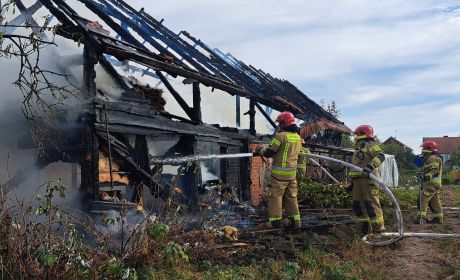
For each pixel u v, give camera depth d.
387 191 6.77
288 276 4.77
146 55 7.91
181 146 9.17
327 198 11.19
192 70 8.93
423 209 9.39
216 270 4.96
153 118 7.92
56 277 3.89
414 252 6.41
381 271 5.30
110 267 3.97
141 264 4.70
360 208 7.58
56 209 4.43
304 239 6.70
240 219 8.66
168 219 5.69
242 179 11.62
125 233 5.55
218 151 10.54
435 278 5.19
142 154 7.71
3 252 3.91
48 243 4.05
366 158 7.52
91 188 6.61
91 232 4.96
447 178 38.72
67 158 7.11
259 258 5.67
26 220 4.29
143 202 7.66
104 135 6.80
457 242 6.93
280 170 7.38
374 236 7.11
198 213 8.54
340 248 6.32
